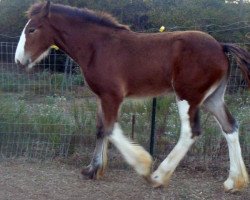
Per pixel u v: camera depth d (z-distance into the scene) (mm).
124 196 4812
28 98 7246
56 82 7711
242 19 14844
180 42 4824
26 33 5211
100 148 5301
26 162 5844
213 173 5543
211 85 4824
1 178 5223
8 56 7453
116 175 5488
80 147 6172
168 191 4965
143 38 5008
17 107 6504
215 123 6227
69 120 6461
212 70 4770
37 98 7359
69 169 5645
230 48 4824
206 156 5875
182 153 4883
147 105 6441
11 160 5895
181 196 4832
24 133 6148
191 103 4852
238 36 11398
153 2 15961
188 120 4859
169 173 4918
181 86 4828
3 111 6262
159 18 14977
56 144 6070
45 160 5910
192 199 4770
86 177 5293
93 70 5055
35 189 4930
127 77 4973
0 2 16141
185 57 4777
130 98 5109
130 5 15695
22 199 4656
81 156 5957
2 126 6141
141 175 4949
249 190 5039
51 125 6199
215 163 5770
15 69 7188
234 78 6516
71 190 4941
